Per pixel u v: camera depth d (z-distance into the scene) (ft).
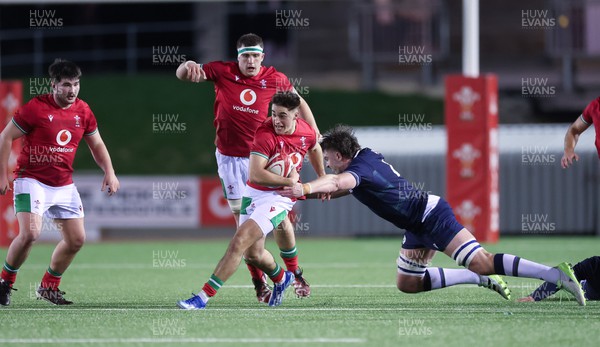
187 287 116.88
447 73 313.94
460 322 81.20
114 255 175.01
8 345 71.61
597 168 217.36
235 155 99.45
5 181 93.76
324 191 80.69
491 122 185.26
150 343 72.08
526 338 73.00
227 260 88.74
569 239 205.87
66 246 96.17
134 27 327.47
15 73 319.06
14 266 95.50
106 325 81.10
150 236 231.30
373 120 292.20
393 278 125.59
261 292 96.99
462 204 185.78
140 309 92.43
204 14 325.01
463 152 185.16
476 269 86.12
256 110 98.32
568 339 72.54
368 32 300.81
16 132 93.25
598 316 84.33
